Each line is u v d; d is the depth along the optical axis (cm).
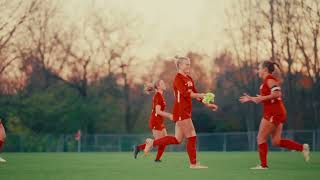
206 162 1852
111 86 6962
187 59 1452
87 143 5425
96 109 6775
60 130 6550
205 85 6631
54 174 1271
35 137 5834
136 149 1819
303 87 5875
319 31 5553
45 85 6612
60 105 6581
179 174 1236
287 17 5634
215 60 6481
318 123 5788
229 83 6494
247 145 4684
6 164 1806
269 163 1767
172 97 6988
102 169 1464
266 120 1428
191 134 1465
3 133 2025
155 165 1653
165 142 1491
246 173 1263
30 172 1354
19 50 6266
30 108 6419
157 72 7038
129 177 1155
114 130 6994
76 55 6794
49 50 6575
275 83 1409
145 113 7188
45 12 6419
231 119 6544
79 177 1167
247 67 6181
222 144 4769
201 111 6544
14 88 6350
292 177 1140
